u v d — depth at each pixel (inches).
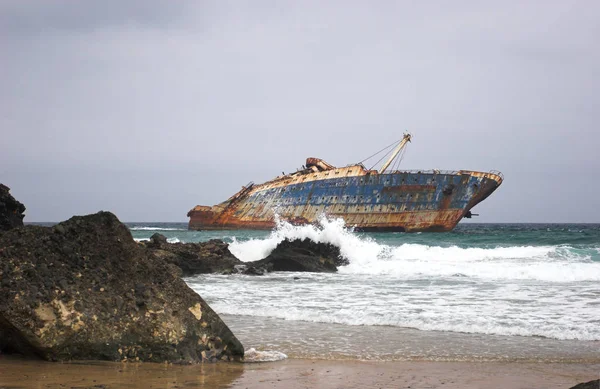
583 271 1359.5
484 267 1512.1
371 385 479.5
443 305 932.0
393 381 494.0
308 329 746.2
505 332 720.3
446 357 593.0
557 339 681.6
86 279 539.8
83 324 518.9
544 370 538.9
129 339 530.9
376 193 5103.3
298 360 575.8
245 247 1939.0
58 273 532.4
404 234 4628.4
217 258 1624.0
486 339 682.2
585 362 571.5
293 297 1048.8
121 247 570.3
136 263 566.9
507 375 518.9
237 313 874.1
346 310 887.7
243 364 550.9
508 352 615.5
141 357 531.8
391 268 1572.3
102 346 522.6
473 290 1118.4
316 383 483.2
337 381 491.5
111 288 544.4
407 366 552.7
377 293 1092.5
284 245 1750.7
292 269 1592.0
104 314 530.0
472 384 485.7
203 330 561.0
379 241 3462.1
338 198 5231.3
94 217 581.9
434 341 670.5
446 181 4943.4
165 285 564.7
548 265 1535.4
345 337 694.5
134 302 542.0
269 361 568.7
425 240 3511.3
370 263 1667.1
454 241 3398.1
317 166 5748.0
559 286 1173.1
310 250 1717.5
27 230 554.6
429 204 4972.9
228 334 569.6
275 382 484.1
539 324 763.4
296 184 5492.1
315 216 5285.4
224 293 1114.7
